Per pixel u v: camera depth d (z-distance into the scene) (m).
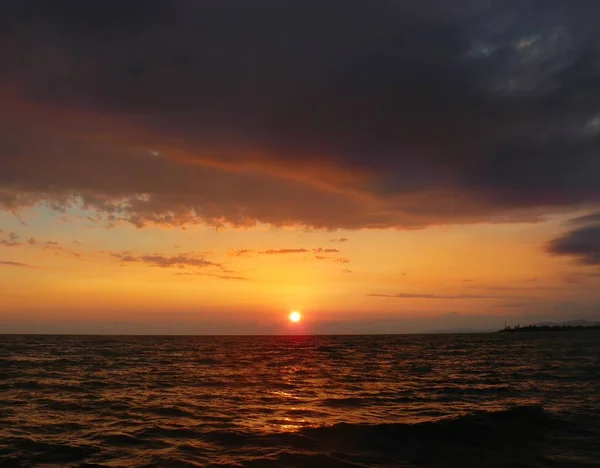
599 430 15.78
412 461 12.70
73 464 12.09
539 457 13.03
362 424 16.08
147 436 15.01
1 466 11.91
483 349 76.69
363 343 109.94
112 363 43.31
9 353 56.19
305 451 13.34
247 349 76.44
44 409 19.47
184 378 31.38
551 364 43.56
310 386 27.92
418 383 29.38
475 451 13.56
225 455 12.89
